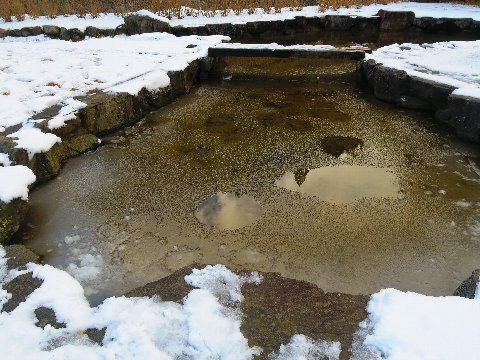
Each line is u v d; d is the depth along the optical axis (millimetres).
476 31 7793
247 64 6555
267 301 1750
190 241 2605
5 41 7270
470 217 2777
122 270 2379
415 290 2199
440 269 2346
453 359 1393
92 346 1576
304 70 6246
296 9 9266
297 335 1572
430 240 2570
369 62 5281
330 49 5605
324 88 5492
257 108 4820
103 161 3629
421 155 3658
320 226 2719
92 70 4941
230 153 3738
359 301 1745
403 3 9969
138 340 1555
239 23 7852
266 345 1538
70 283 1952
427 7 9328
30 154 3170
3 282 1955
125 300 1786
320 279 2277
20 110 3758
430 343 1456
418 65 5020
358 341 1540
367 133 4117
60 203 3023
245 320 1651
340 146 3850
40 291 1876
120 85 4434
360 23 8352
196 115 4625
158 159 3648
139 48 6109
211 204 2982
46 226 2770
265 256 2463
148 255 2494
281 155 3689
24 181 2789
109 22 8055
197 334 1562
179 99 5148
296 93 5316
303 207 2926
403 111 4652
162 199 3057
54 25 7605
